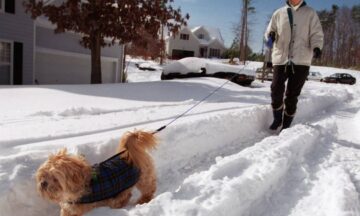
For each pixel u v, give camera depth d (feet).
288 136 17.01
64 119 16.58
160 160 13.47
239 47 177.78
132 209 9.16
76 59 53.11
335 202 10.40
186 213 8.59
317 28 19.42
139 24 42.88
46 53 48.49
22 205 9.18
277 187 12.24
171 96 30.45
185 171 13.85
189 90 35.94
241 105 26.99
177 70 56.34
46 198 8.35
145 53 139.54
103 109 20.49
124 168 9.67
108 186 9.13
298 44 19.60
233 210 9.73
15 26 42.86
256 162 12.98
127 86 34.63
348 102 40.65
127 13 41.47
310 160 15.30
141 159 10.13
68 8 39.52
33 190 9.46
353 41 234.38
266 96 35.70
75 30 40.91
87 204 8.89
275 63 20.38
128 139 10.12
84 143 11.60
